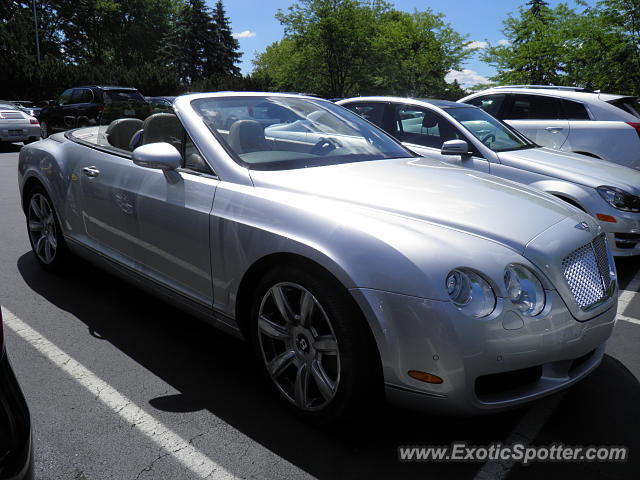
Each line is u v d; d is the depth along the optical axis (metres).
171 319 3.69
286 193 2.66
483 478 2.21
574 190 4.93
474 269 2.15
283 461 2.29
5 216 6.58
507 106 8.27
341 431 2.50
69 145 4.12
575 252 2.46
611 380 2.99
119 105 4.65
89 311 3.77
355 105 6.62
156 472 2.20
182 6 68.38
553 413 2.67
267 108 3.46
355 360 2.25
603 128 7.39
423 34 41.91
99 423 2.51
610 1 18.30
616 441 2.46
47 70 37.06
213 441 2.40
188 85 47.34
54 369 2.99
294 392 2.54
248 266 2.61
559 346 2.27
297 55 43.31
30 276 4.42
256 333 2.67
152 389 2.82
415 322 2.11
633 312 4.07
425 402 2.18
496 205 2.62
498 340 2.12
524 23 23.28
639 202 4.81
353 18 40.38
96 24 57.25
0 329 1.58
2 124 14.89
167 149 2.92
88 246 3.79
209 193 2.85
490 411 2.20
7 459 1.39
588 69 19.91
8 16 49.56
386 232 2.26
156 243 3.14
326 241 2.32
